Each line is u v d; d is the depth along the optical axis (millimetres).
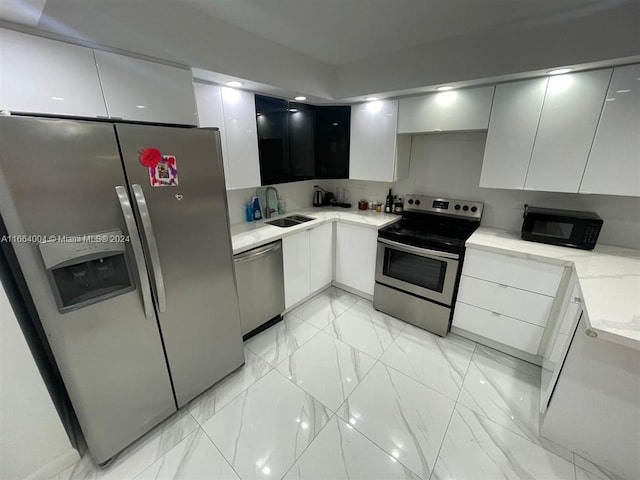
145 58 1468
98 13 1283
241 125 2186
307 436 1562
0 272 1192
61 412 1470
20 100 1144
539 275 1870
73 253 1128
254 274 2219
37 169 1009
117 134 1178
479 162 2488
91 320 1229
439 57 2039
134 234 1261
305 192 3424
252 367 2068
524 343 2045
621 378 1252
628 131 1606
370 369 2049
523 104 1900
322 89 2516
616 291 1368
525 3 1529
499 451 1481
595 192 1766
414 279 2457
